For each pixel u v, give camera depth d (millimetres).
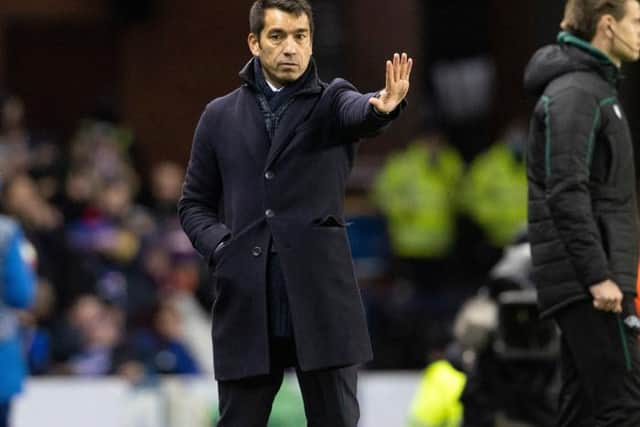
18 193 43375
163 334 43062
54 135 61719
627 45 24625
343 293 21453
